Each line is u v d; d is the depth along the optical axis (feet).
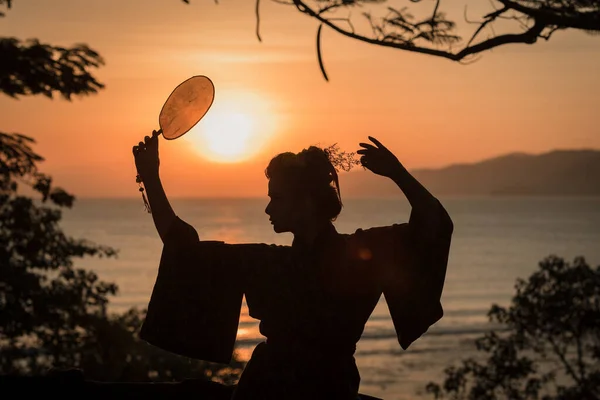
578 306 69.21
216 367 67.36
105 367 63.05
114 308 262.06
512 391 75.10
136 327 70.28
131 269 389.80
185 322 9.47
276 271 9.32
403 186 8.85
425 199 8.80
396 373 177.99
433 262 8.96
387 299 9.24
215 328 9.45
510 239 632.79
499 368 74.90
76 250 64.39
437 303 9.04
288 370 9.11
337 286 9.16
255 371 9.24
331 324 9.14
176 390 11.34
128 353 65.16
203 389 11.38
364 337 217.77
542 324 71.31
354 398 9.32
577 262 69.67
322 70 18.48
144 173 9.80
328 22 18.65
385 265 9.11
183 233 9.59
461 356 193.36
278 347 9.23
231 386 11.47
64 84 45.16
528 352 126.72
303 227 9.26
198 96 9.89
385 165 8.83
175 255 9.52
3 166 53.47
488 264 436.35
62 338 63.05
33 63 44.65
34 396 10.98
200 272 9.47
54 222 63.05
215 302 9.45
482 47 18.79
